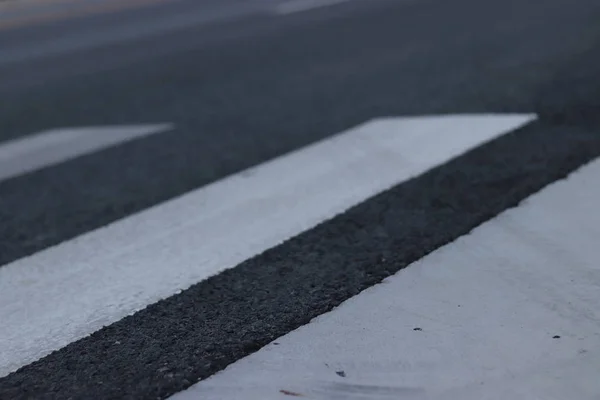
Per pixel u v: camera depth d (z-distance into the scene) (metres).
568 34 7.45
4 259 3.45
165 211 3.86
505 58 6.71
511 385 2.07
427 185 3.75
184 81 7.73
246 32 10.81
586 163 3.76
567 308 2.44
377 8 11.40
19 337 2.66
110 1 17.61
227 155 4.79
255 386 2.18
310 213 3.58
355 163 4.28
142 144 5.36
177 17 13.90
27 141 5.91
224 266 3.07
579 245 2.87
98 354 2.47
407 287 2.68
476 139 4.41
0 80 9.51
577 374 2.09
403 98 5.76
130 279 3.06
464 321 2.41
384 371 2.19
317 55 8.21
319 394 2.11
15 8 17.59
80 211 4.05
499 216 3.23
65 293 3.00
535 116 4.72
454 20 9.41
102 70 9.24
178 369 2.31
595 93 5.10
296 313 2.58
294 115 5.66
